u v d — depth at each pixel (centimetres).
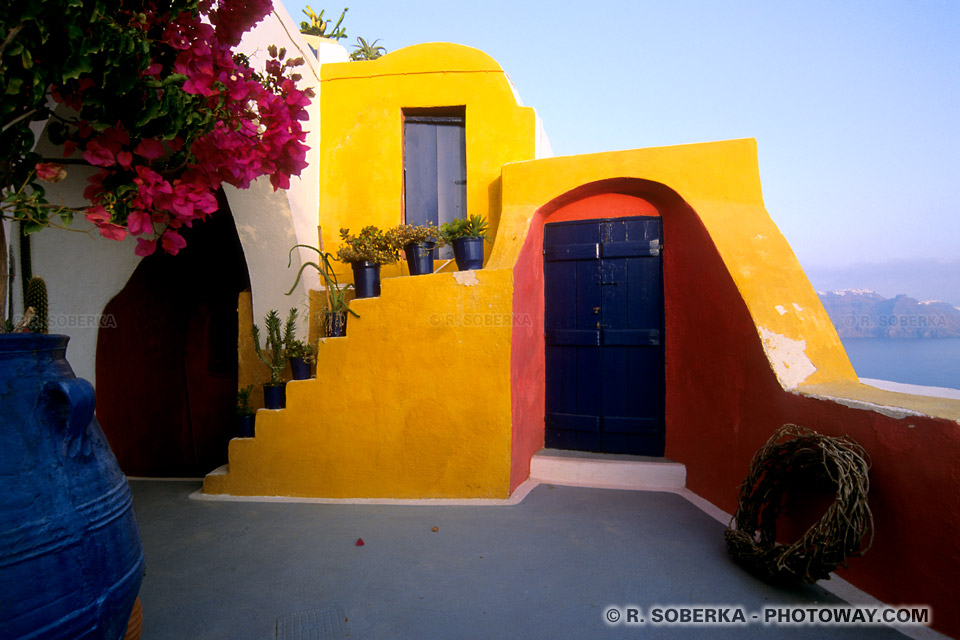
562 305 481
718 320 385
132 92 162
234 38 196
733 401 365
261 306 466
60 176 152
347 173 520
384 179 514
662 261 457
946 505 215
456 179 523
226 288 733
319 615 240
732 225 400
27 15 130
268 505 391
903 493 233
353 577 276
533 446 457
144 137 171
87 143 160
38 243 323
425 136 527
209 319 734
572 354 478
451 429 394
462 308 392
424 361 397
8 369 138
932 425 222
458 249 409
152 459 647
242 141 189
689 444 420
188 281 726
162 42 167
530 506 379
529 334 441
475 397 392
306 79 492
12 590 124
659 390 453
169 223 181
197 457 724
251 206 451
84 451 149
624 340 462
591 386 471
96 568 141
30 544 128
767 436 327
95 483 149
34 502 131
